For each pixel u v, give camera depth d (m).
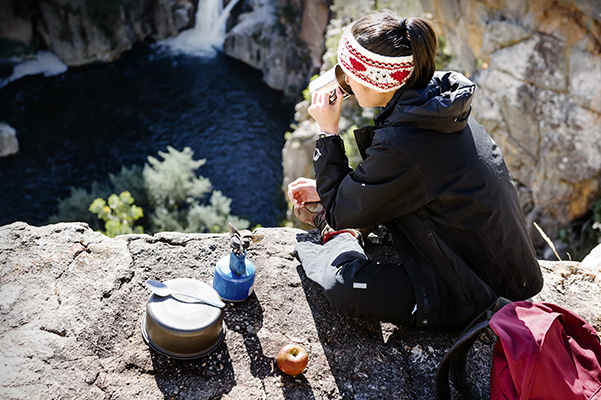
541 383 1.15
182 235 1.91
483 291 1.47
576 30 8.34
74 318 1.51
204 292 1.50
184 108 27.75
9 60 28.56
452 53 10.52
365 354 1.60
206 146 25.94
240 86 29.53
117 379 1.40
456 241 1.48
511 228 1.45
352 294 1.54
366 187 1.42
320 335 1.63
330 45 11.35
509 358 1.17
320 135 1.59
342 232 1.76
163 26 31.92
